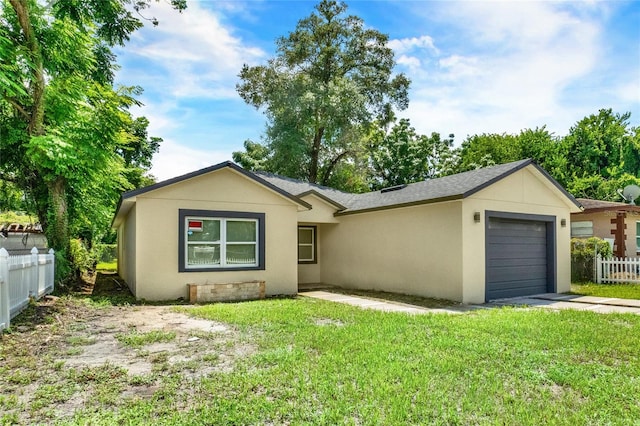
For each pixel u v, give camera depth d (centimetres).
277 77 2820
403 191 1380
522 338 600
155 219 1028
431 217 1111
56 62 1194
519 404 365
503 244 1134
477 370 452
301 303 977
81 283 1341
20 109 1159
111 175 1638
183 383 412
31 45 1090
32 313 750
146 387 403
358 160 3047
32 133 1144
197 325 705
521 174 1171
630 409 359
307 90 2706
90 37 1319
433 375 434
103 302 961
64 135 1135
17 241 1978
